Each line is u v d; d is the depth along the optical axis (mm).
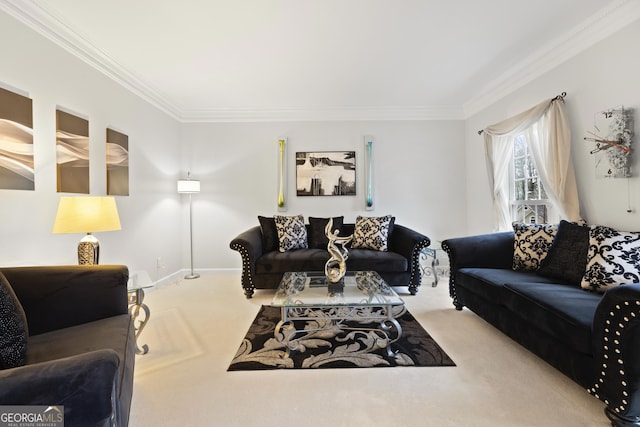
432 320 2623
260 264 3369
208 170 4508
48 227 2258
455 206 4527
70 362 835
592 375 1417
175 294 3463
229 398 1577
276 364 1915
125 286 1675
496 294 2188
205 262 4512
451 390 1632
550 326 1663
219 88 3658
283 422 1396
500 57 2953
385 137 4531
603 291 1869
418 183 4527
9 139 1982
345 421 1399
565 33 2535
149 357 2010
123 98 3160
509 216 3562
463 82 3562
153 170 3732
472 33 2541
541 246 2492
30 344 1278
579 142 2545
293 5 2160
